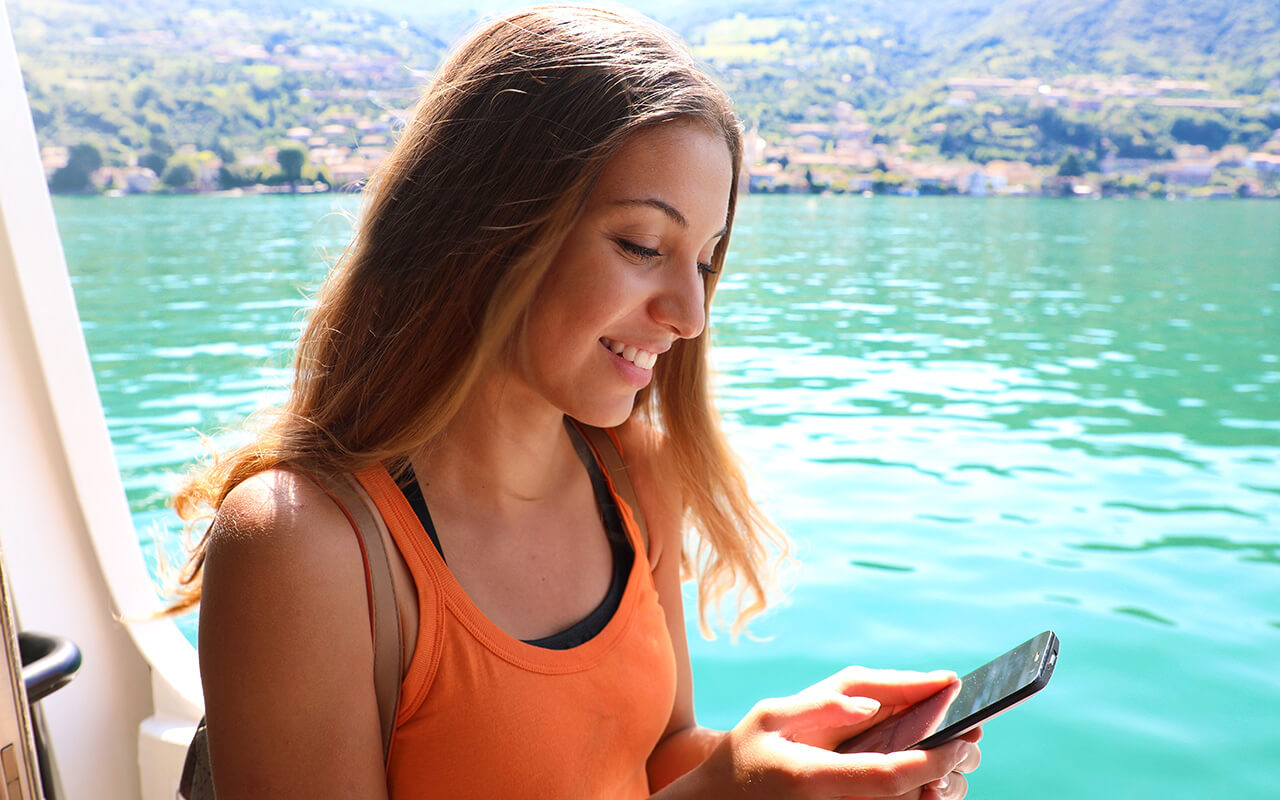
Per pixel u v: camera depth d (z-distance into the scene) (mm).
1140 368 9250
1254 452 6355
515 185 836
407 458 885
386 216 900
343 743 806
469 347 854
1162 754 2936
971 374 8812
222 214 27281
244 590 787
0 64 1707
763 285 14562
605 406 886
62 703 1810
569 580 963
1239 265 17312
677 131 832
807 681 3297
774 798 794
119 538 1886
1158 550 4520
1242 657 3496
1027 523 4844
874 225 24359
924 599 3939
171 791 1872
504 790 861
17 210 1737
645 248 851
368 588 824
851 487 5406
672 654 1025
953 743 798
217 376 8844
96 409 1849
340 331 915
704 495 1154
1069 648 3551
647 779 1107
